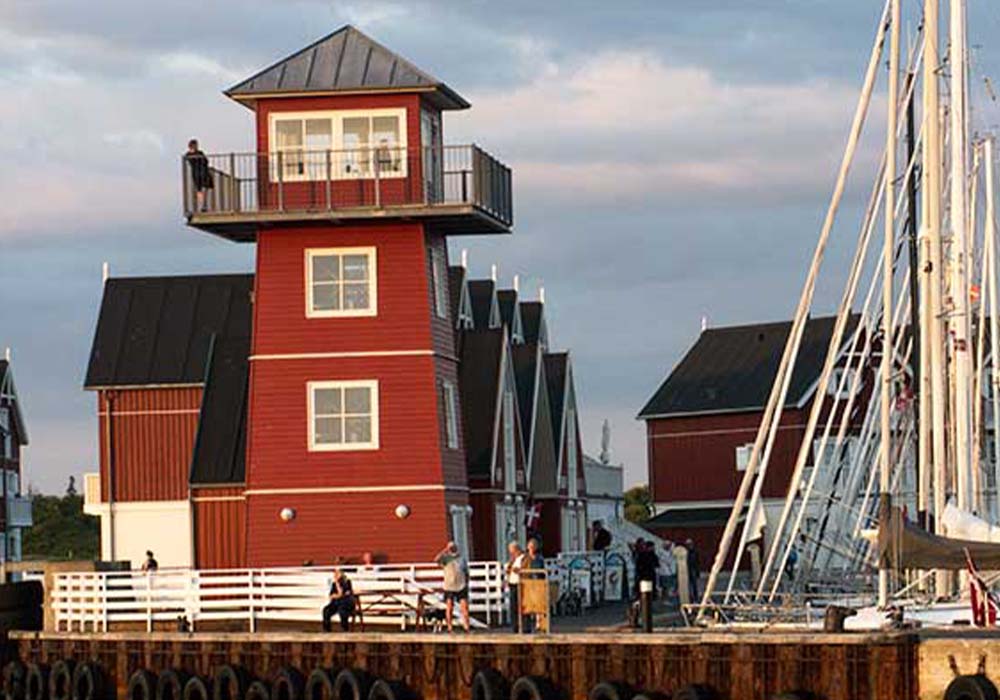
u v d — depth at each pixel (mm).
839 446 70062
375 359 85375
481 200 85188
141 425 111438
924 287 63938
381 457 85000
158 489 110812
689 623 67375
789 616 62938
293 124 85500
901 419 70875
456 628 70000
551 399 112250
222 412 103125
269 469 85375
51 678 71750
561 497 111125
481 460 96875
